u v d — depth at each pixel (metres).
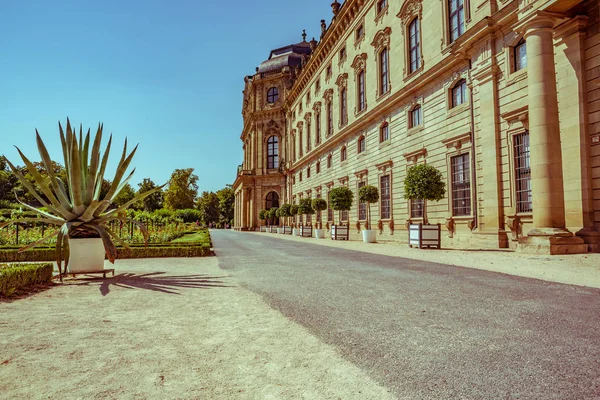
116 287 7.49
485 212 16.69
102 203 9.12
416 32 23.75
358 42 32.44
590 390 2.75
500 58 16.14
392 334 4.17
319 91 44.00
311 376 3.09
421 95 22.31
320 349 3.73
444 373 3.10
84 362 3.43
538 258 11.16
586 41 12.89
